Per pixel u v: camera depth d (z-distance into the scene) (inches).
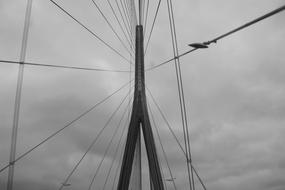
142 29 1530.5
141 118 1302.9
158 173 1198.3
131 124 1294.3
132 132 1280.8
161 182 1186.6
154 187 1181.1
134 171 1449.3
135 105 1322.6
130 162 1237.7
